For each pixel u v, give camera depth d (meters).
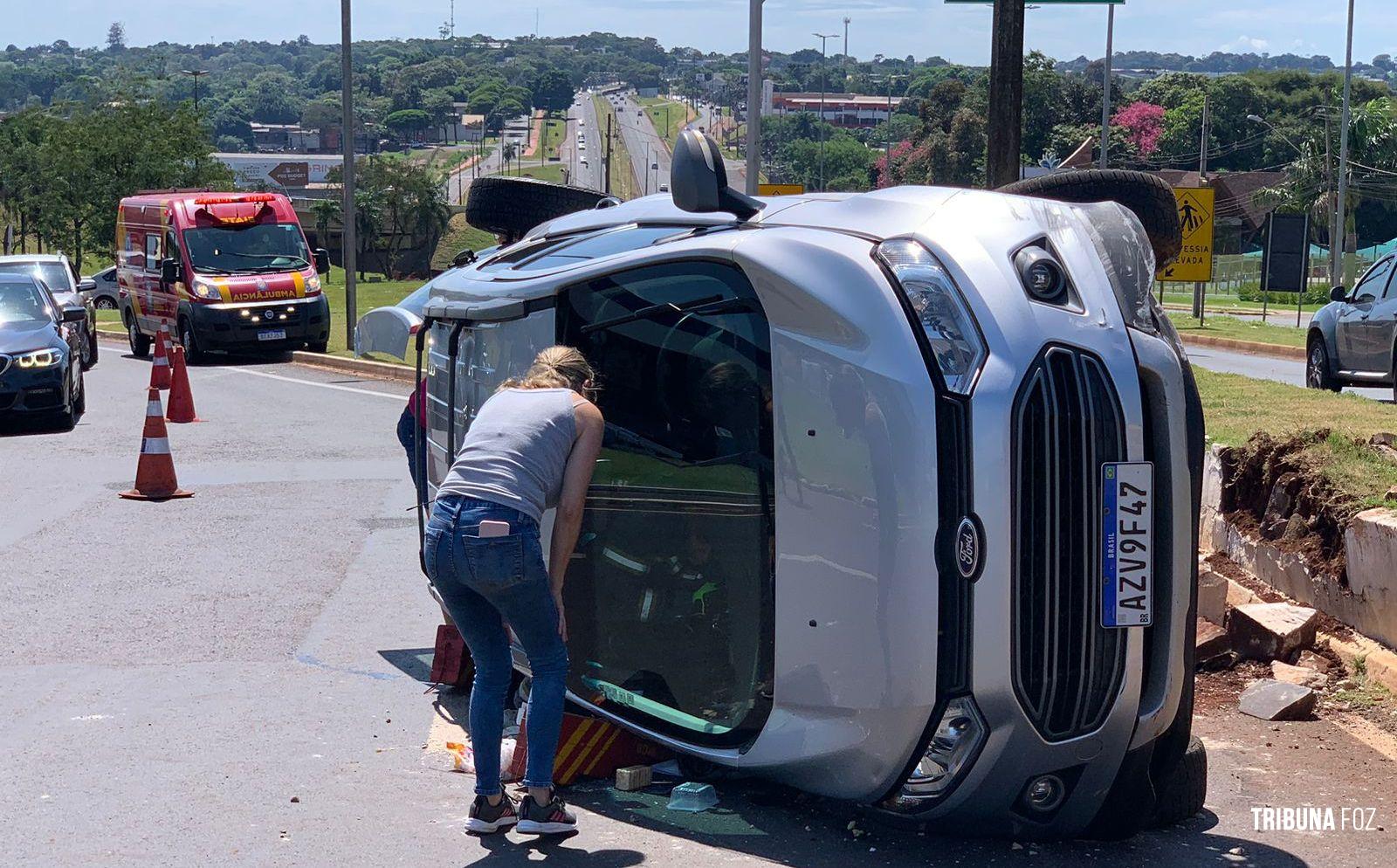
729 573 4.83
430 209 120.69
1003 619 4.21
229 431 14.95
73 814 4.93
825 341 4.41
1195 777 4.98
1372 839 4.84
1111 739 4.44
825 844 4.71
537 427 4.71
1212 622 7.11
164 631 7.39
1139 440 4.38
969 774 4.33
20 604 7.90
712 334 4.83
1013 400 4.22
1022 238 4.49
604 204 8.30
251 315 23.78
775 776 4.81
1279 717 6.10
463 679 6.45
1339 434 8.73
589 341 5.32
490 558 4.55
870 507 4.29
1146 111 121.88
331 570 8.78
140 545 9.46
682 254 4.85
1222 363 24.55
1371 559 6.80
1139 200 5.90
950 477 4.21
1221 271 72.12
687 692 4.98
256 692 6.39
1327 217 72.81
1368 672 6.51
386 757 5.57
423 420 6.90
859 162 155.75
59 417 15.55
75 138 56.91
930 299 4.34
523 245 6.32
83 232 58.34
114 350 29.08
